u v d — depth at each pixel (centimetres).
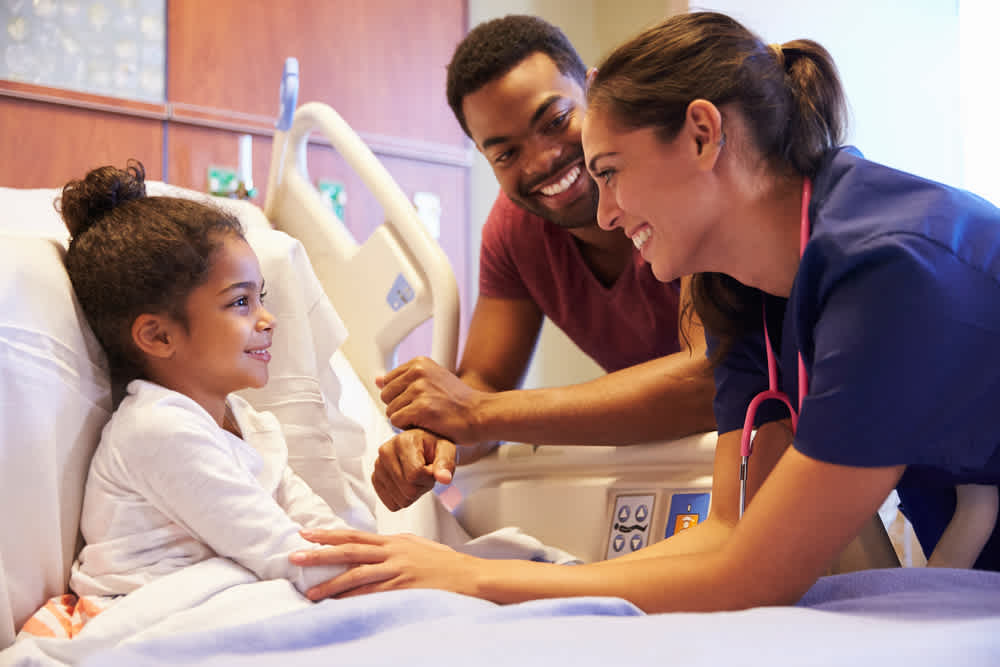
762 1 292
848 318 82
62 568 101
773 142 94
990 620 73
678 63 91
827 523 82
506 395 150
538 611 79
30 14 250
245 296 115
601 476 153
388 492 145
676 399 142
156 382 113
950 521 105
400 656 64
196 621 91
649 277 164
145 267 108
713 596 86
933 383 80
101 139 260
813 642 65
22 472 97
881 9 304
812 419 82
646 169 92
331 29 304
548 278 181
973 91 283
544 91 157
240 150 282
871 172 90
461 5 338
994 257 84
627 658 61
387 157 317
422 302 181
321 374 142
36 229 170
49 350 102
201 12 277
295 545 102
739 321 111
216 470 102
